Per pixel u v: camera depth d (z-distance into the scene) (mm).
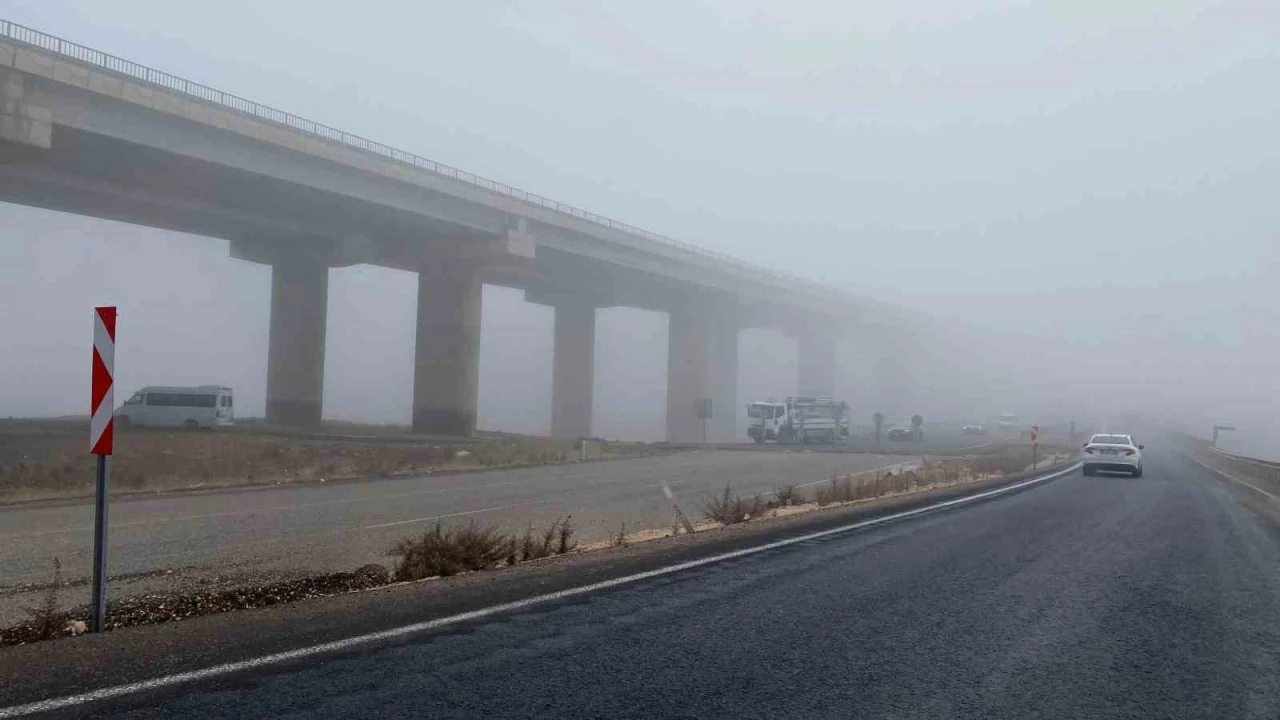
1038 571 12375
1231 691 6961
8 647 7660
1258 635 8820
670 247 83875
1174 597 10703
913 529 17016
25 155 41594
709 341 97438
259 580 12008
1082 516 20219
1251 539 16891
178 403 54781
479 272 70000
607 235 75500
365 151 54812
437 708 6141
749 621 8930
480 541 12711
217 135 47062
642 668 7219
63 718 5770
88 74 40875
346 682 6664
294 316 67562
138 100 42812
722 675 7090
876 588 10828
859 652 7875
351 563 13531
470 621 8734
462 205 62906
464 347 68500
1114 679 7230
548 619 8875
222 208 57562
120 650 7523
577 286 87625
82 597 10953
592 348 92812
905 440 79625
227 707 6055
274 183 51344
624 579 11133
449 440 56625
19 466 30391
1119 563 13305
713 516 19266
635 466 39906
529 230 68500
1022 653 7969
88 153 45281
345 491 26688
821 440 71875
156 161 46594
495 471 36281
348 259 66062
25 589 11547
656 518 20344
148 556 14289
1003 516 19859
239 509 21500
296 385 67188
